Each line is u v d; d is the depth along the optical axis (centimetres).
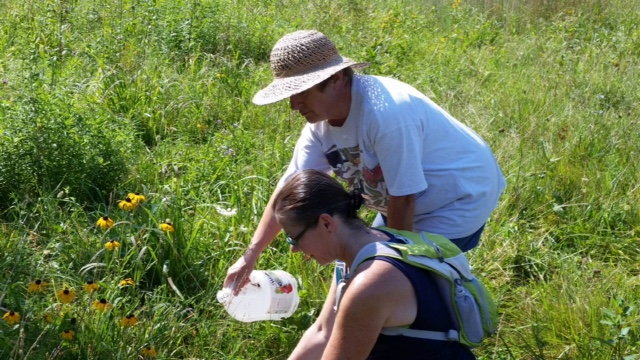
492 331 274
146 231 422
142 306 397
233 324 382
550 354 389
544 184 563
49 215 446
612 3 1127
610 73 815
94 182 485
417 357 262
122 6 796
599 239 511
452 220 317
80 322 342
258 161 536
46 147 478
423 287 257
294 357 322
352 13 970
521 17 1064
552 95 748
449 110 678
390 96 298
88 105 566
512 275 467
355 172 321
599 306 412
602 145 627
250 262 346
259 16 875
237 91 677
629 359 360
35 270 394
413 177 296
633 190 557
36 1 802
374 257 256
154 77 653
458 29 1000
